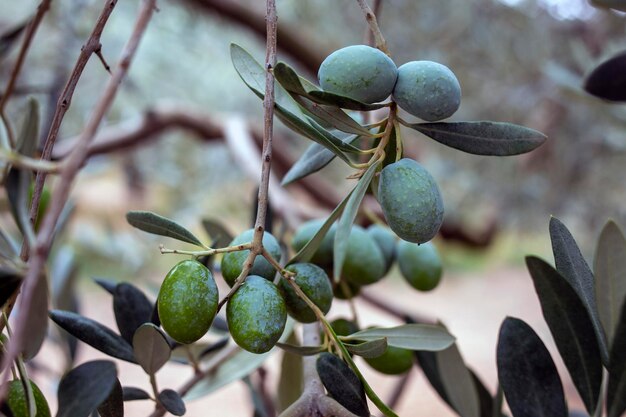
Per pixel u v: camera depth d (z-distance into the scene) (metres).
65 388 0.28
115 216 1.24
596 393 0.30
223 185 1.33
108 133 0.82
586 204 1.15
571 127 1.03
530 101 1.08
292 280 0.27
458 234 1.07
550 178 1.10
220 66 1.24
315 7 1.15
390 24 1.11
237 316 0.26
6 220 0.58
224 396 1.38
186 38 1.08
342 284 0.37
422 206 0.27
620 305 0.30
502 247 2.44
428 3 1.11
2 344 0.27
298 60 0.82
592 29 0.92
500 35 1.11
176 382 1.25
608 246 0.29
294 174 0.32
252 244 0.27
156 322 0.31
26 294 0.21
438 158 1.23
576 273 0.31
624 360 0.29
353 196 0.28
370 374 1.39
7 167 0.28
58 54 0.73
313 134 0.28
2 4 0.94
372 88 0.27
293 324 0.39
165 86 1.20
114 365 0.29
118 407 0.30
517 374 0.31
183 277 0.26
